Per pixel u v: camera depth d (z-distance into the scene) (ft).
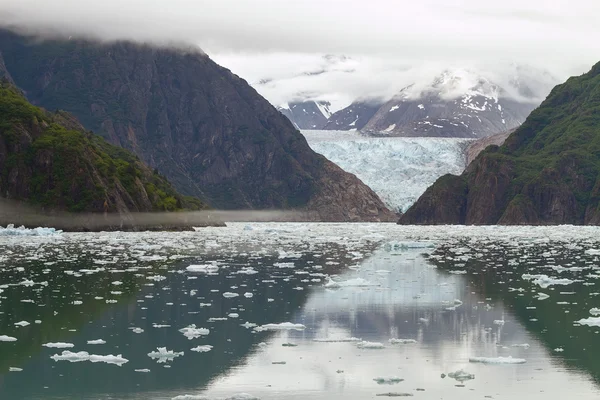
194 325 147.64
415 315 159.53
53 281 213.46
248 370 116.67
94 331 143.13
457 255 321.32
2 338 135.74
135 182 595.06
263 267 258.78
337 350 129.08
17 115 556.10
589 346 131.34
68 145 547.90
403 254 328.49
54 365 118.83
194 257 302.66
